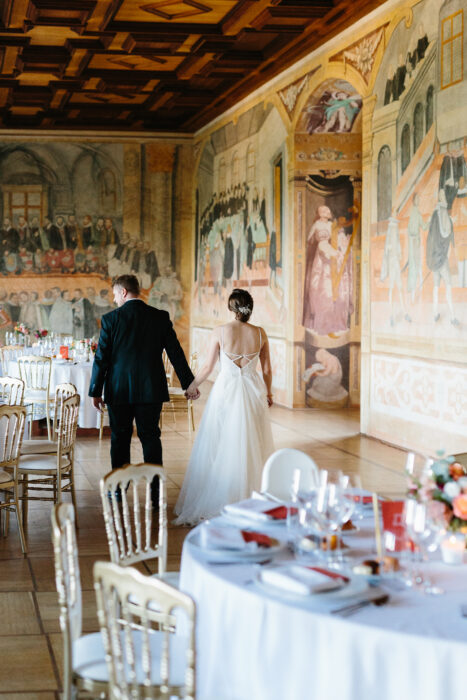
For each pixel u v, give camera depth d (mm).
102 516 7320
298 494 3270
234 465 6852
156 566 5906
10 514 7484
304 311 14094
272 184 14992
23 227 20312
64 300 20547
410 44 9898
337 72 12062
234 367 6996
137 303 7336
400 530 3357
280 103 14477
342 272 14148
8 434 6281
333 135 13891
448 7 9000
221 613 2928
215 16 11727
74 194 20406
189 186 20719
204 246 19719
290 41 12453
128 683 2965
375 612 2701
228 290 17875
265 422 7051
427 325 9602
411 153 9938
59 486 6809
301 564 3148
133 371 7211
